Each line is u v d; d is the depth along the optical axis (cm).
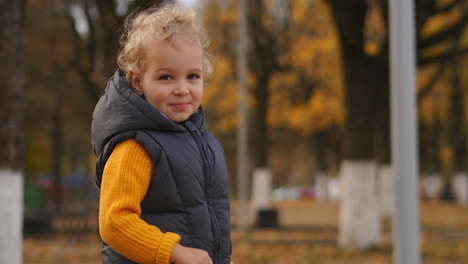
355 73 1286
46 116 2758
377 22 1861
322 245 1366
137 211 205
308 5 2333
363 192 1291
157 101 212
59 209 2288
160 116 208
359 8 1249
